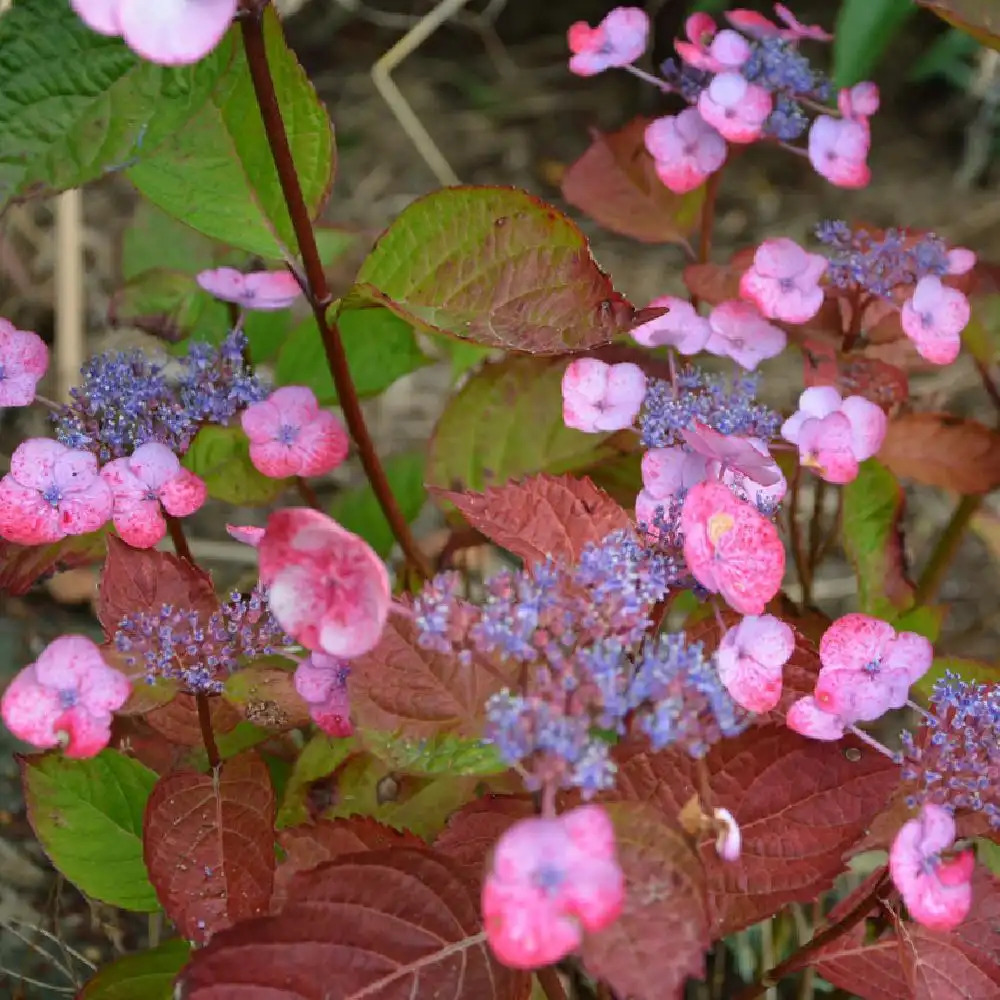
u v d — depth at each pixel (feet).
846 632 2.90
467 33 5.86
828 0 5.59
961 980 2.96
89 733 2.85
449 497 2.97
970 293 3.44
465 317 3.08
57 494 3.04
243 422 3.17
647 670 2.75
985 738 2.87
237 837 3.01
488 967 2.81
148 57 2.73
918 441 3.45
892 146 5.37
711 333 3.23
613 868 2.65
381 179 5.24
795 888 2.89
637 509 2.98
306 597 2.73
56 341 4.29
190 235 3.66
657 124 3.36
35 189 3.06
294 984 2.79
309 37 5.79
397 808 3.21
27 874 3.66
